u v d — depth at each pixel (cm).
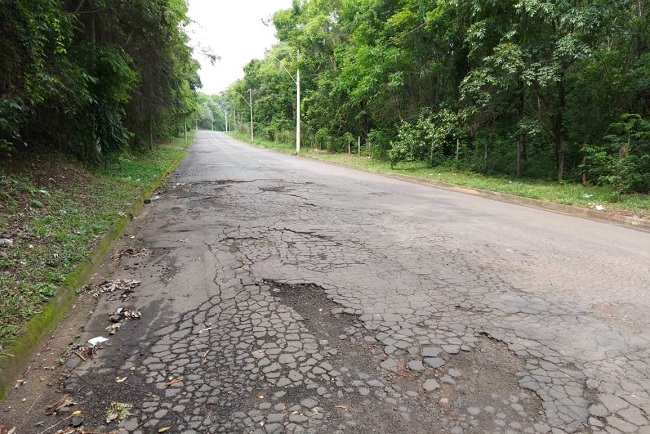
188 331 368
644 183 1108
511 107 1493
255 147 4312
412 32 1794
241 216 845
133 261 567
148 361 321
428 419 256
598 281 495
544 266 549
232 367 311
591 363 319
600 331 370
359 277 494
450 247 630
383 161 2258
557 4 1148
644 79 1170
